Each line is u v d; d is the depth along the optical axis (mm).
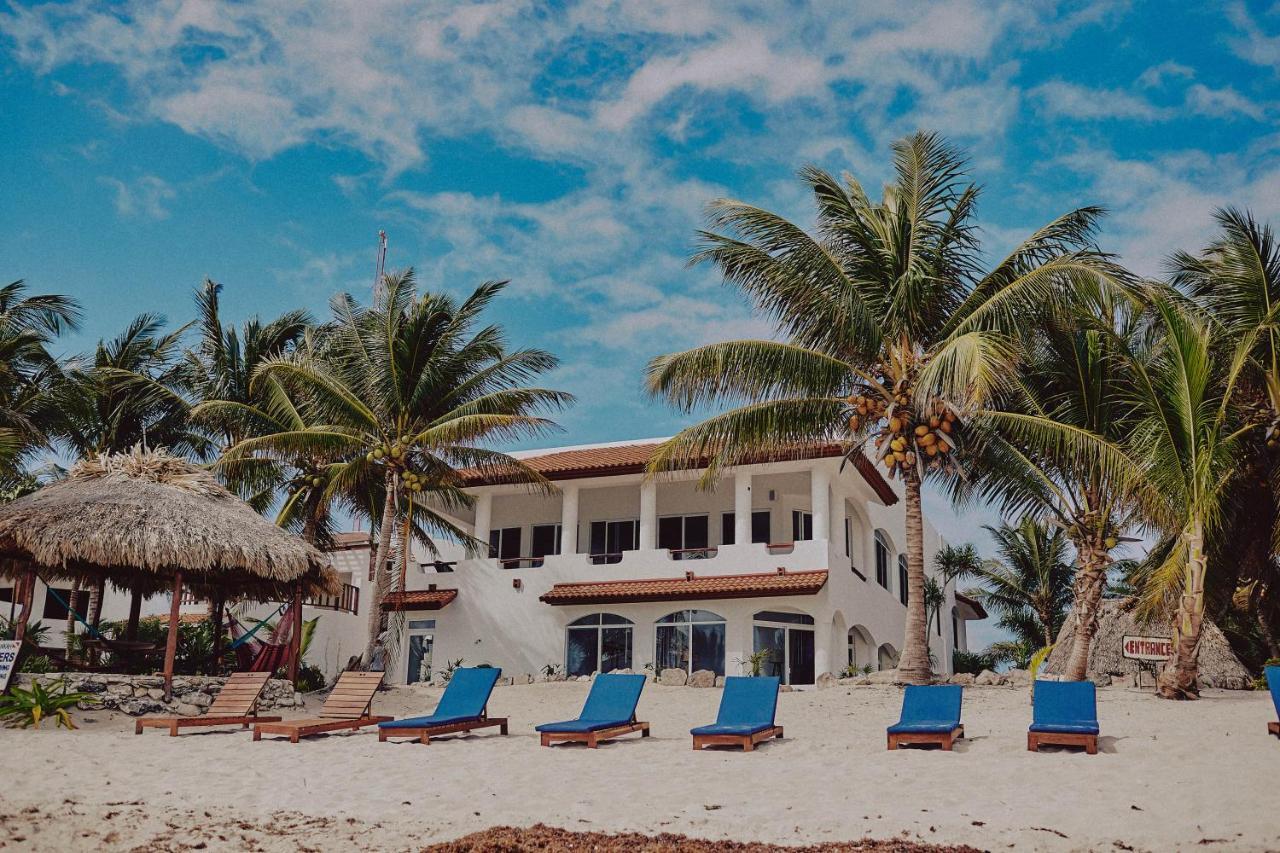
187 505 18828
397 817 9875
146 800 10492
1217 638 24094
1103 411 20688
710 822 9555
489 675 16203
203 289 31125
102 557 17156
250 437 29047
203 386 31047
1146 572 22969
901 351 20734
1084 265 17625
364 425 26844
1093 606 20703
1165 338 17891
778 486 31734
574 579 30891
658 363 20625
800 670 29234
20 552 18484
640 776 11883
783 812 9867
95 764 12695
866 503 33438
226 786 11430
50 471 30375
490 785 11477
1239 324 19312
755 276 20469
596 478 31609
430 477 27750
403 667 31938
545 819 9766
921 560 20578
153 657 23828
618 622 29906
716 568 29406
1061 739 12180
